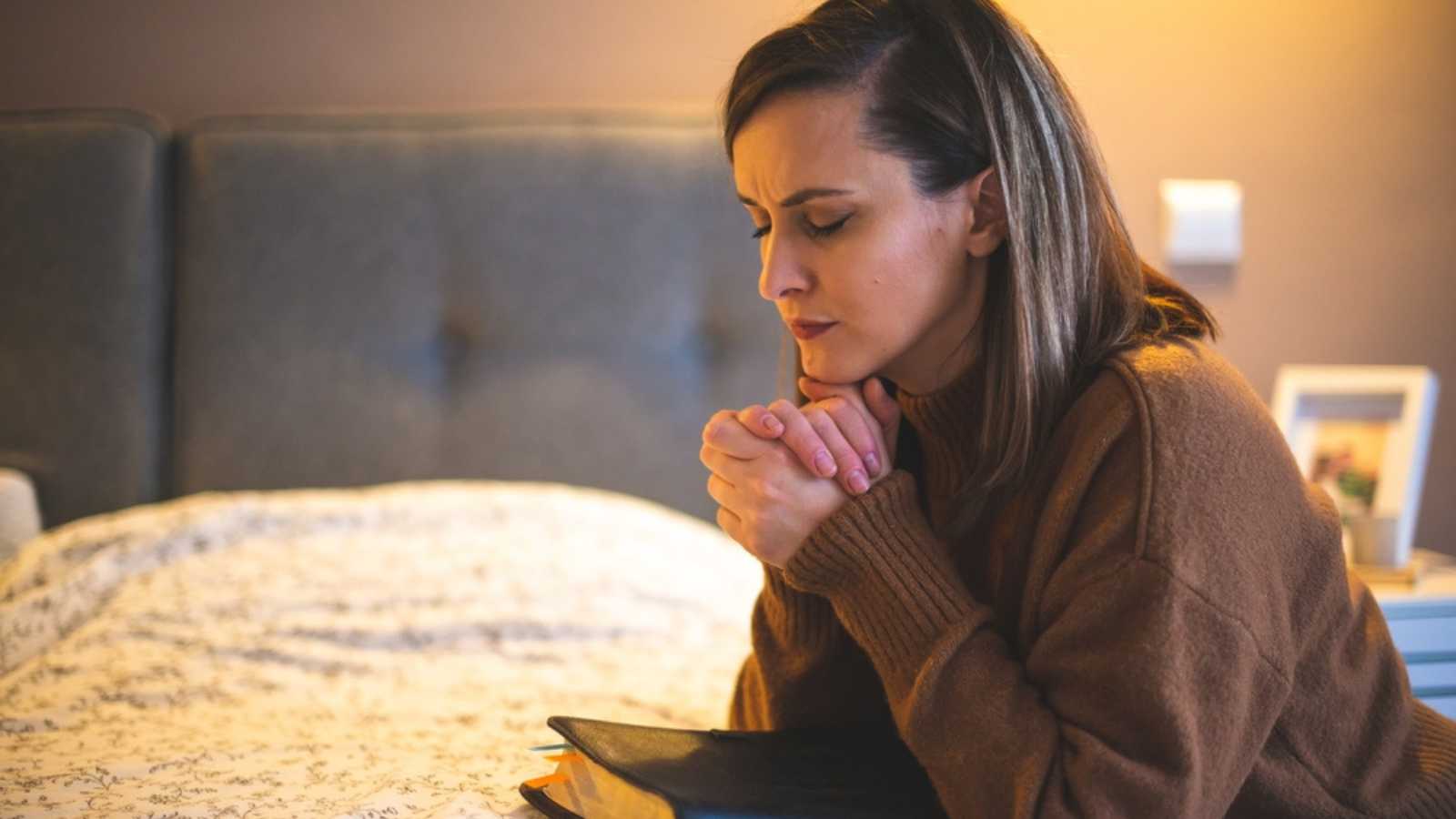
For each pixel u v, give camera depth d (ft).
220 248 6.54
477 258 6.59
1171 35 6.86
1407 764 3.19
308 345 6.57
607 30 6.92
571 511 5.83
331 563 5.35
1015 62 3.08
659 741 3.08
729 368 6.61
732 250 6.60
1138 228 6.93
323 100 6.94
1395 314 7.03
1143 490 2.77
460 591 5.22
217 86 6.92
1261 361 7.01
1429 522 7.06
